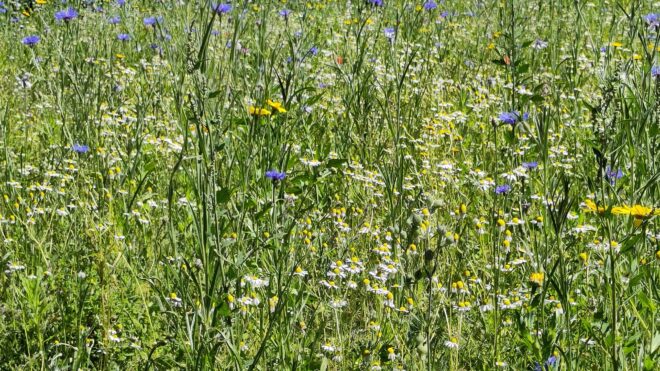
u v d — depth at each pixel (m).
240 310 4.07
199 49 4.22
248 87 6.43
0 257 5.00
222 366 3.81
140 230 5.48
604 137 4.05
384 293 4.39
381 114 7.36
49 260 4.75
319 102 8.02
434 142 7.16
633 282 3.59
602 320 3.91
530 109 7.24
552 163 6.44
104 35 8.66
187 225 5.31
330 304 4.39
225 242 3.97
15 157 6.78
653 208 3.46
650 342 3.64
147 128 7.11
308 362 3.94
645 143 4.72
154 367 4.08
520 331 3.85
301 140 6.72
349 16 11.19
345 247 5.12
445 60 9.62
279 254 4.40
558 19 10.28
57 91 6.69
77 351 4.07
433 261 4.67
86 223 5.12
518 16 9.40
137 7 10.31
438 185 6.25
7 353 4.28
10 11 11.69
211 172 3.96
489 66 9.30
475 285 4.77
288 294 4.17
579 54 9.43
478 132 7.54
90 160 6.38
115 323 4.51
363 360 4.04
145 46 9.45
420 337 3.81
